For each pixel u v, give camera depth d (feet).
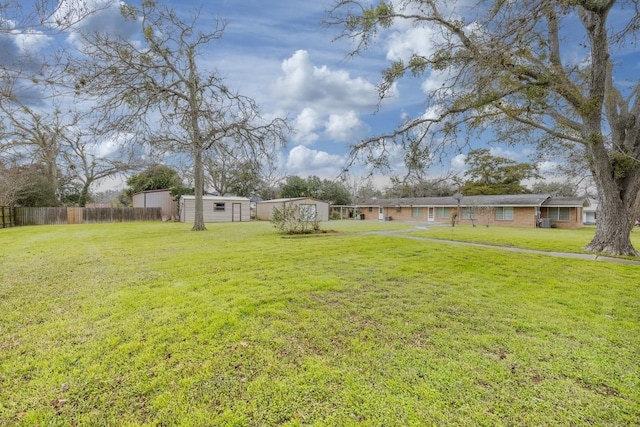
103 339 9.86
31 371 8.15
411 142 25.49
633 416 6.53
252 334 10.27
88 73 24.54
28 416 6.52
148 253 25.82
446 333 10.50
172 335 10.12
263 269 19.71
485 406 6.77
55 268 19.88
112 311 12.21
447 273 19.20
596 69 25.09
